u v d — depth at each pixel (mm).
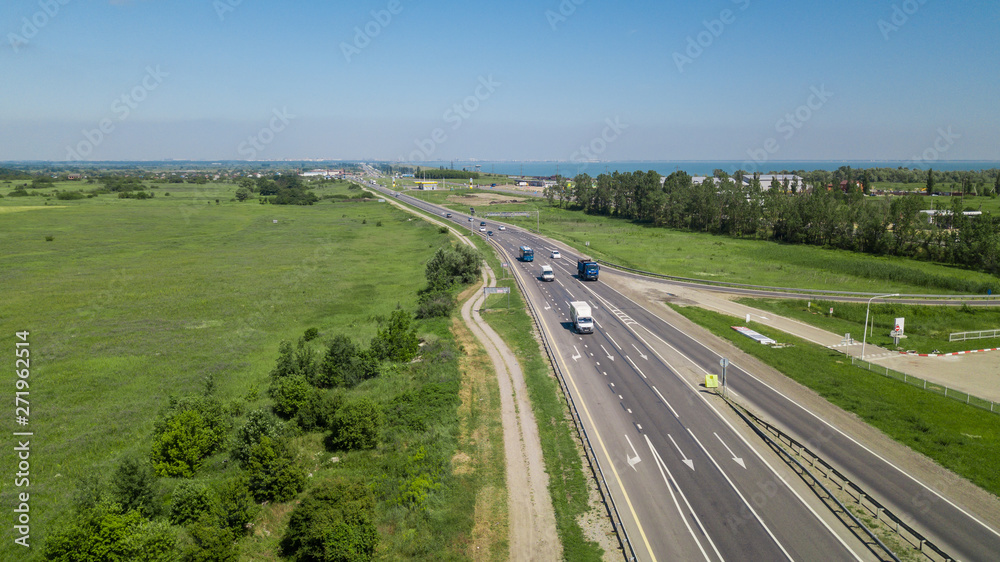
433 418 45406
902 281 101625
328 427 45688
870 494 34188
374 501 33656
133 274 110625
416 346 63969
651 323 73250
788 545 29594
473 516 32719
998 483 34812
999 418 44781
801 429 42969
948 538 29891
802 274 108250
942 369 57812
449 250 109188
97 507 29734
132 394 53594
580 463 38344
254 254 135375
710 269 113625
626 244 148500
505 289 75000
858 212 134000
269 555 30516
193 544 29500
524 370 56344
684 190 188625
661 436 42031
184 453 39469
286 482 35688
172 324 77875
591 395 49781
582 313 68000
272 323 78812
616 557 28938
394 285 104500
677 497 34125
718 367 56906
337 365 56094
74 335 72375
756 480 36000
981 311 79875
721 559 28531
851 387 51062
